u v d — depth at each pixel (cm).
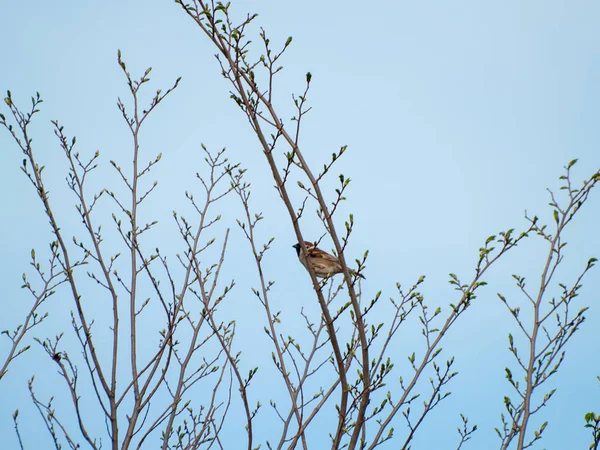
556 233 1007
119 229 1225
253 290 1220
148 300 1177
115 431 1059
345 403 1023
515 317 1020
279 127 1020
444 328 1056
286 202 1010
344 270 1007
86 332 1109
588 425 905
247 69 1047
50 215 1177
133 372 1127
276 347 1151
